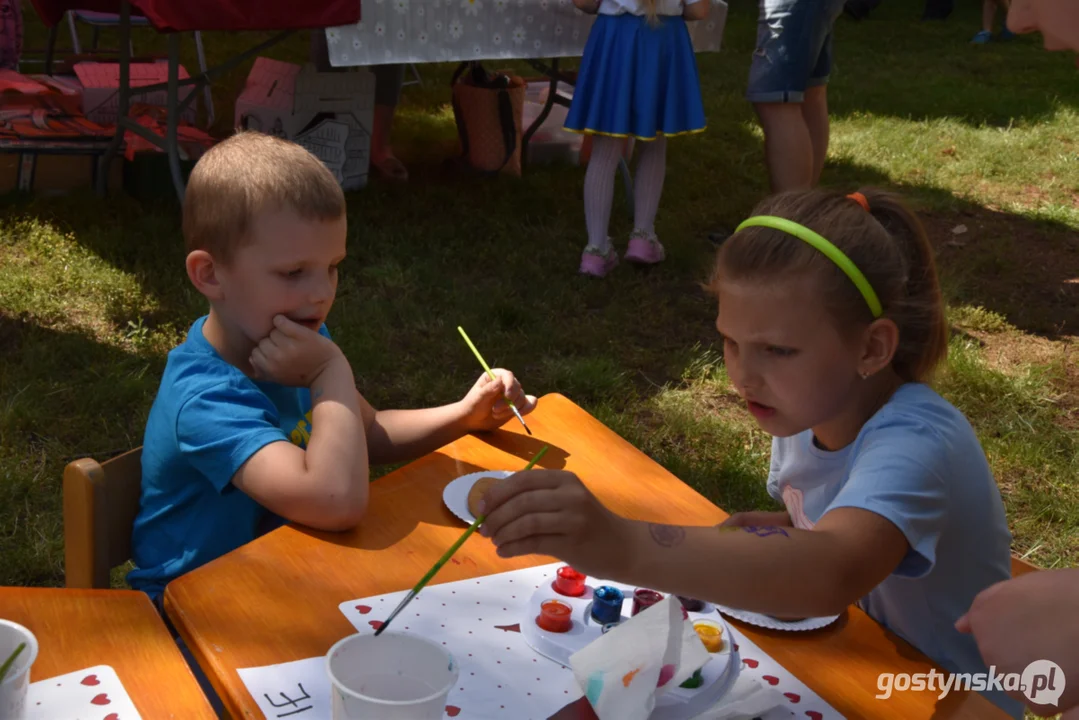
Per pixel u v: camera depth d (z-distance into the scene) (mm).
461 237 5426
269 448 1636
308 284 1790
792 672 1330
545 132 7047
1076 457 3857
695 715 1206
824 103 5418
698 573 1257
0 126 5477
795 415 1449
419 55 4758
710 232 5938
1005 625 950
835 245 1390
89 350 3893
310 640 1263
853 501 1381
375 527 1567
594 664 1201
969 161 7781
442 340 4340
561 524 1205
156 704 1111
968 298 5348
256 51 5191
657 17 4684
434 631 1315
